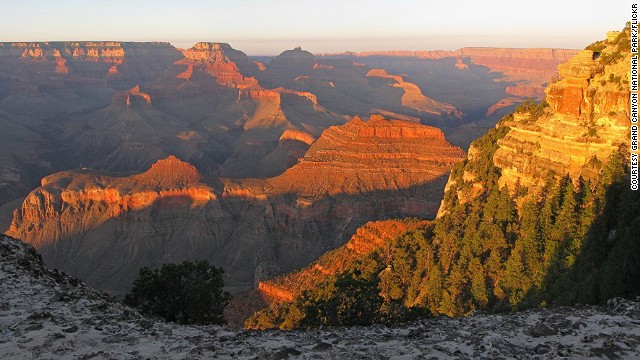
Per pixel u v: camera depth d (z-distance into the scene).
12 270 28.67
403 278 61.59
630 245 33.69
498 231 54.41
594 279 34.91
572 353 18.53
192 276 37.19
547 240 48.41
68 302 25.09
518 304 42.72
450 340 20.66
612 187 44.16
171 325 23.69
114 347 19.86
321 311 34.38
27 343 19.58
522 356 18.45
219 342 20.95
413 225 88.00
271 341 21.16
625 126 48.97
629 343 19.31
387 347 19.94
